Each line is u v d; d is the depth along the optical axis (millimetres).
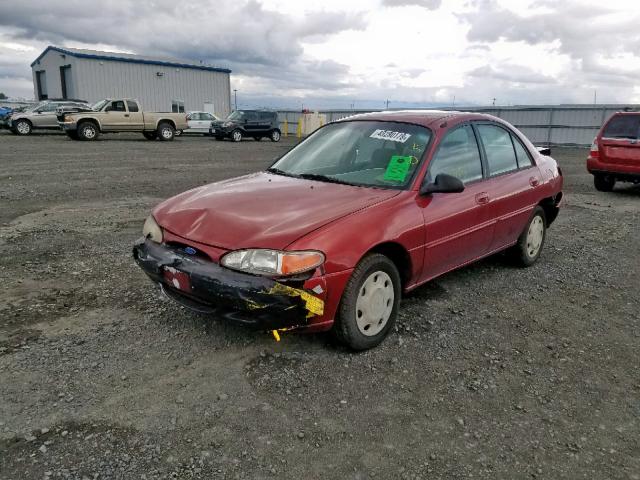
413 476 2410
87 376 3121
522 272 5387
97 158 15430
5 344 3479
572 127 28094
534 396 3105
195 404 2879
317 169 4309
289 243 3037
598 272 5488
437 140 4117
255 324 3062
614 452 2631
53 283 4641
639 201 10164
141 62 39188
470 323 4074
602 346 3789
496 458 2553
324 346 3578
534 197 5184
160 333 3688
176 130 25516
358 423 2775
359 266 3338
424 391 3104
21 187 9797
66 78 39156
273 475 2383
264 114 29250
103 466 2395
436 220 3855
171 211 3654
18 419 2699
